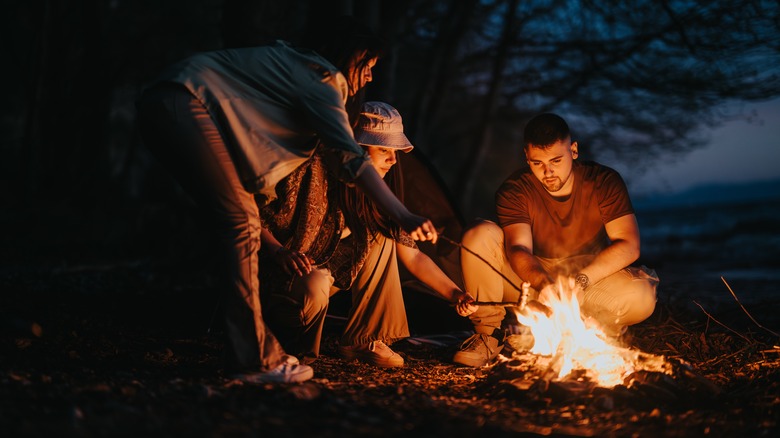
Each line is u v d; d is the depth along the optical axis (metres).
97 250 11.62
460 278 5.67
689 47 10.42
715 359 4.38
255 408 3.11
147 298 7.00
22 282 7.71
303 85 3.65
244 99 3.65
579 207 4.78
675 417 3.27
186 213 11.38
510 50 15.12
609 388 3.62
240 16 9.01
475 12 15.91
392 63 9.20
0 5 19.39
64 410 2.92
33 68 16.83
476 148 18.39
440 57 16.72
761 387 3.74
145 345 4.75
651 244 27.06
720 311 6.91
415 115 16.38
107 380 3.52
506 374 3.79
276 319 4.15
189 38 20.27
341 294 5.55
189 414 2.97
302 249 4.12
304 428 2.84
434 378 4.17
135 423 2.80
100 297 6.99
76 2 18.78
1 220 15.02
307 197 4.09
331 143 3.61
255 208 3.73
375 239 4.32
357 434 2.81
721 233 31.53
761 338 4.99
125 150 30.47
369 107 4.38
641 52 11.88
